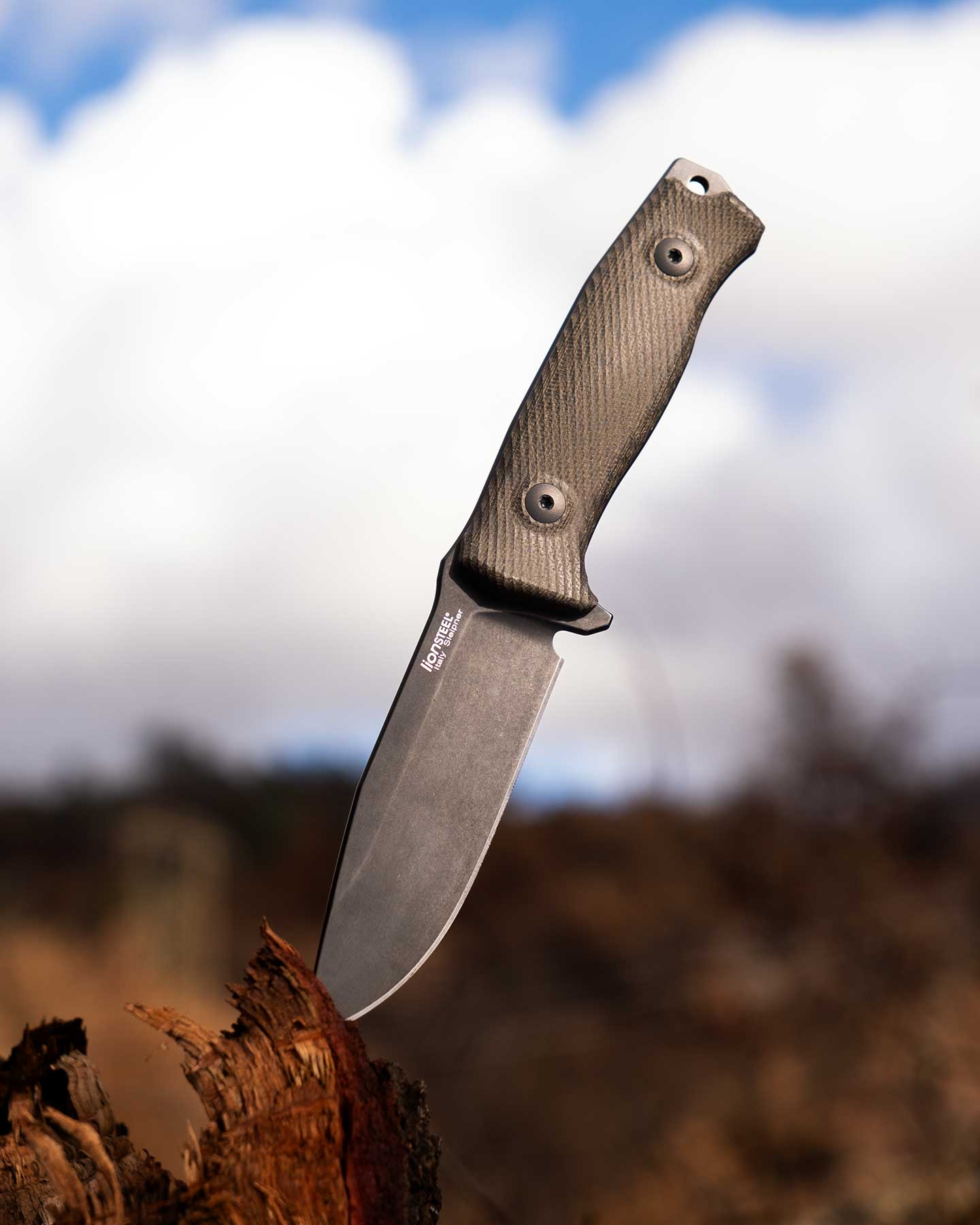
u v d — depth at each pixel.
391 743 0.74
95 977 1.86
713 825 2.53
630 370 0.76
